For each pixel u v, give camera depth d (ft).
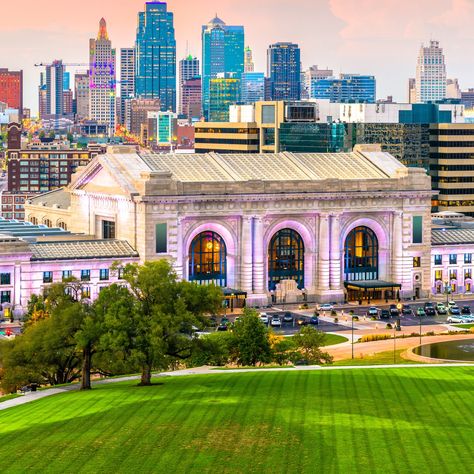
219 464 467.52
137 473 459.32
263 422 525.34
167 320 634.84
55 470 463.42
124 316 629.92
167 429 515.50
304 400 570.46
